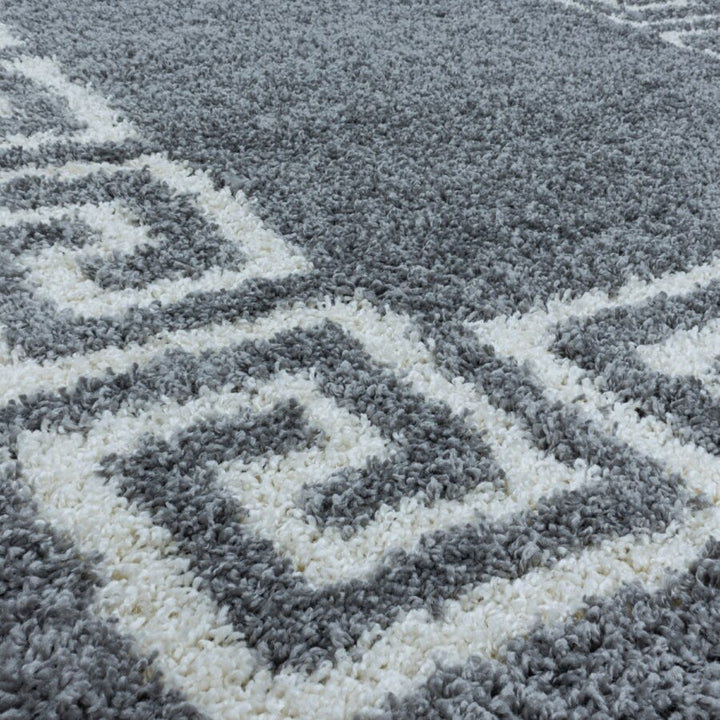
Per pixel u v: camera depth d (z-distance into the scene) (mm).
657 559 570
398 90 1100
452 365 692
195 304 731
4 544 542
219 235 814
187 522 566
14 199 826
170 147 932
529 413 655
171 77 1076
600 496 604
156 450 610
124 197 851
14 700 470
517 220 857
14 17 1208
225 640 518
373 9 1403
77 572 535
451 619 536
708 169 973
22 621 509
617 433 652
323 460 621
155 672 498
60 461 596
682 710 496
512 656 514
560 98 1113
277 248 803
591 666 512
